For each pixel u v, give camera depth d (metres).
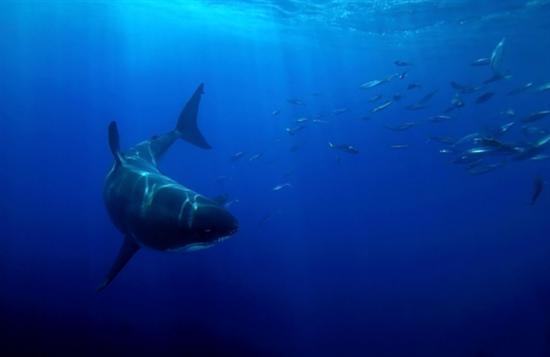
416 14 26.05
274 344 13.88
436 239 28.89
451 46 38.69
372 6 24.33
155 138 7.36
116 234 26.03
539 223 30.31
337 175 71.12
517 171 57.22
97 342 11.88
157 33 47.62
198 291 17.05
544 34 34.09
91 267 19.59
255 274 20.47
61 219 29.52
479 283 20.83
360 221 35.00
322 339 15.04
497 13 26.02
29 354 10.88
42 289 15.84
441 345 15.33
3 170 58.53
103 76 110.38
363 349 14.80
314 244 27.48
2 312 12.89
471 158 12.76
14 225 26.39
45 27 48.53
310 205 41.88
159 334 12.84
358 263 24.02
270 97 121.44
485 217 33.94
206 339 12.83
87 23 44.81
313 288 19.80
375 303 18.67
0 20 44.47
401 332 16.20
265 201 42.66
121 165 5.08
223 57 62.03
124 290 16.48
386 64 55.31
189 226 3.10
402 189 53.06
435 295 19.66
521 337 15.78
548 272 21.14
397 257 25.20
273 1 24.70
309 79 78.06
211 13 31.38
